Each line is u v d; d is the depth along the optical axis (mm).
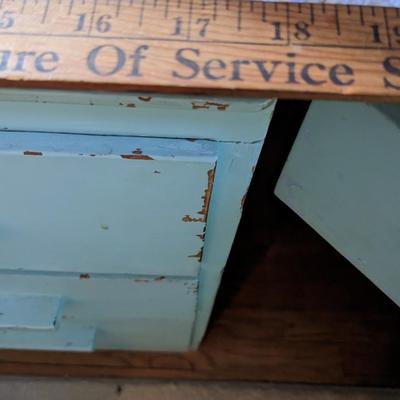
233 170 204
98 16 173
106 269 266
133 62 167
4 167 193
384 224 253
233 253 436
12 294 291
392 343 413
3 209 219
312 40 172
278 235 443
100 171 195
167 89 165
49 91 169
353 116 220
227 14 175
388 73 169
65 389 396
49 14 173
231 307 419
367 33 174
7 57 166
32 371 402
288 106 451
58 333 347
